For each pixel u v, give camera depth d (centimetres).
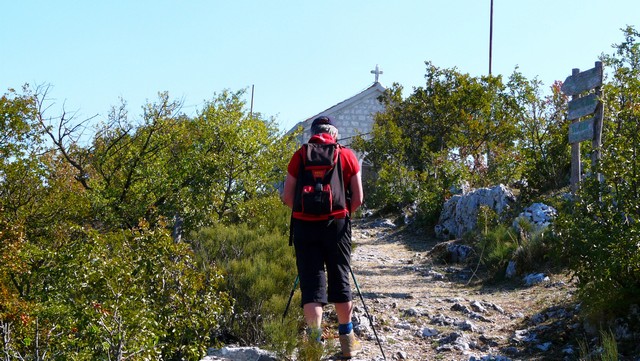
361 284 1009
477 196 1537
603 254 585
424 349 635
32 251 1002
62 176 1644
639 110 645
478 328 693
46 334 684
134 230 757
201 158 1770
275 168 2027
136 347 603
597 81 1108
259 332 704
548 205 1275
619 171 630
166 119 1828
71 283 721
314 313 502
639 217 610
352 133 3384
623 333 561
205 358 576
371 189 2712
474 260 1175
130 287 686
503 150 2122
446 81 2686
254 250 865
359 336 677
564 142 1656
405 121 2755
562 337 608
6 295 863
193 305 705
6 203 1520
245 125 1867
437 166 2066
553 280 896
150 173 1727
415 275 1119
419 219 1867
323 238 506
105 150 1803
